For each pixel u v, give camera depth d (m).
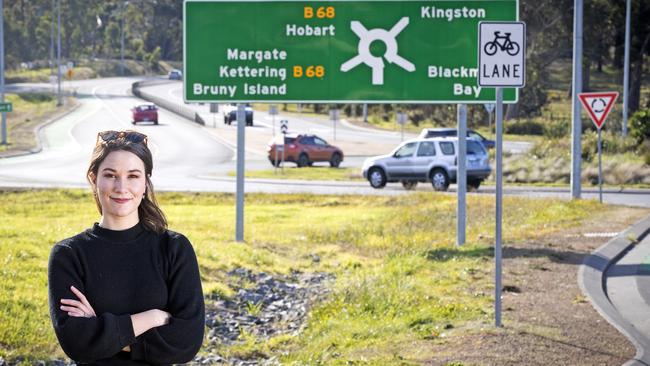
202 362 10.48
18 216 26.81
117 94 123.50
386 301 12.88
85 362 3.88
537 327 10.78
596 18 86.19
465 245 18.62
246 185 41.44
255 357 10.95
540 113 92.31
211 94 20.25
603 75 130.75
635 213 24.31
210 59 20.23
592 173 40.44
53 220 23.97
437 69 19.81
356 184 42.28
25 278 13.09
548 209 25.16
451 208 27.88
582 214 24.00
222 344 11.49
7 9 168.25
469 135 53.31
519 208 26.64
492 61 10.98
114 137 4.05
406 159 39.03
